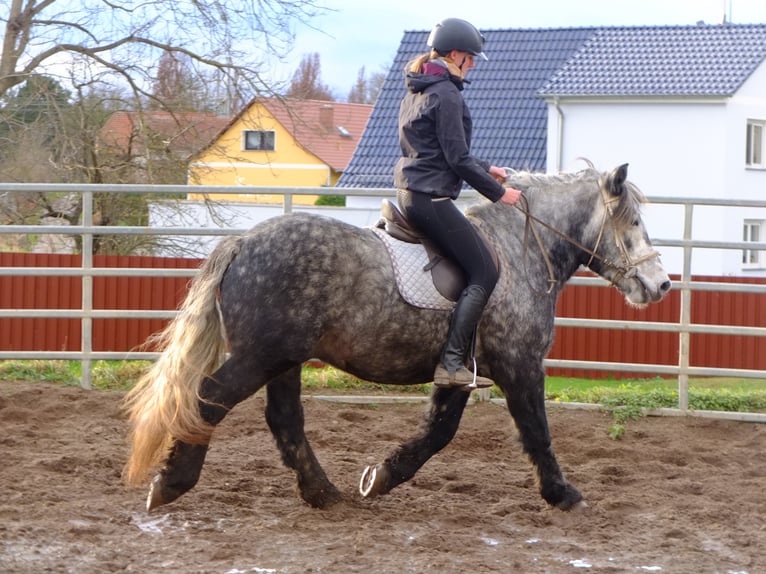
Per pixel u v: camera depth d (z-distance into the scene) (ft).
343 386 31.37
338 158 120.88
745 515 19.86
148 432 16.57
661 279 19.56
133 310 31.78
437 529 18.33
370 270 17.31
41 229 29.07
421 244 17.90
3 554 15.69
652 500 20.70
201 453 17.44
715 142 83.30
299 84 54.29
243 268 17.11
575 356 37.58
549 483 19.29
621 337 37.11
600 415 28.99
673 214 84.58
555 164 85.66
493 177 19.16
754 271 86.43
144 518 18.21
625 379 40.06
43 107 49.93
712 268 82.64
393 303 17.37
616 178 19.38
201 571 15.34
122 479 20.51
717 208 83.56
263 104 53.36
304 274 16.98
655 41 89.56
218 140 52.75
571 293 36.88
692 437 26.99
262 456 23.52
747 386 38.78
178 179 51.16
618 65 87.25
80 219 50.24
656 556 17.04
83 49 50.49
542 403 19.07
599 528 18.63
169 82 51.21
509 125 88.84
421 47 96.12
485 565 16.11
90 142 50.24
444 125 17.22
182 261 35.09
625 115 85.20
